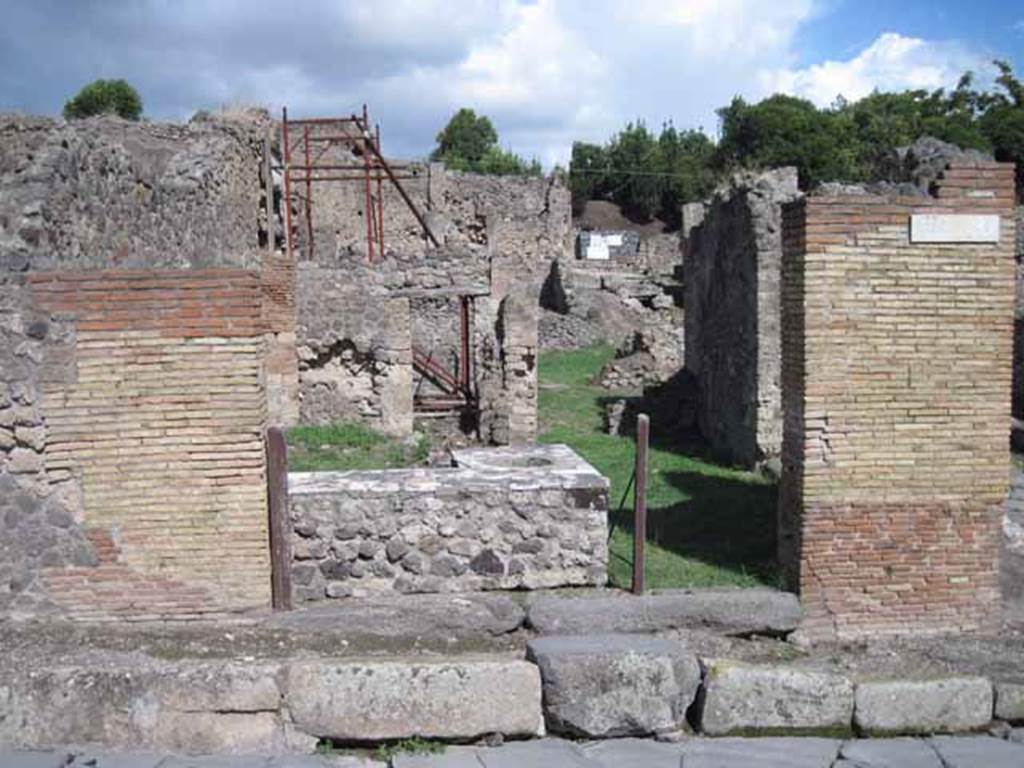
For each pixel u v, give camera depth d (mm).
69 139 8875
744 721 6016
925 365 7133
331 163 32469
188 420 6594
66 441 6516
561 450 9461
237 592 6770
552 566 7762
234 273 6520
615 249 52500
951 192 7066
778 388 12672
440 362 22609
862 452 7137
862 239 7027
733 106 57219
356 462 13477
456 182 39906
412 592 7648
